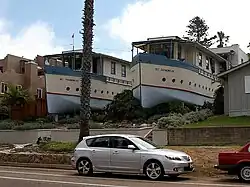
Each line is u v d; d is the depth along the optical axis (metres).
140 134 30.48
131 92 42.97
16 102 47.59
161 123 31.64
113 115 42.41
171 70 39.97
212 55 46.62
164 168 15.24
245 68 33.31
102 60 50.38
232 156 15.20
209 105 41.97
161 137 27.92
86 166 16.89
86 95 24.17
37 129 37.94
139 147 15.97
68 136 33.75
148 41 41.44
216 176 16.77
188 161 15.69
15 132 37.84
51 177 16.06
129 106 41.19
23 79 54.59
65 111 48.12
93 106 48.22
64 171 19.11
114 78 51.81
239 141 24.61
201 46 43.09
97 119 43.16
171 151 15.91
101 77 49.62
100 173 17.59
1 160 23.42
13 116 48.28
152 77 39.53
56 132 34.38
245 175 14.98
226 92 34.94
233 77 33.91
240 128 24.72
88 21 24.45
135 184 13.90
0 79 51.34
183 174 17.02
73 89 47.81
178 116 33.84
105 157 16.44
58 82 46.97
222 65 50.41
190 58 42.75
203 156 19.86
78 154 17.14
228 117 32.84
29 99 48.75
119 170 16.12
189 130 25.97
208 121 31.70
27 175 16.80
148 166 15.51
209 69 46.59
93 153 16.75
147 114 40.31
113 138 16.66
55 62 49.56
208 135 25.42
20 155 23.14
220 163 15.38
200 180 15.54
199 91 42.72
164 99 40.25
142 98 39.66
